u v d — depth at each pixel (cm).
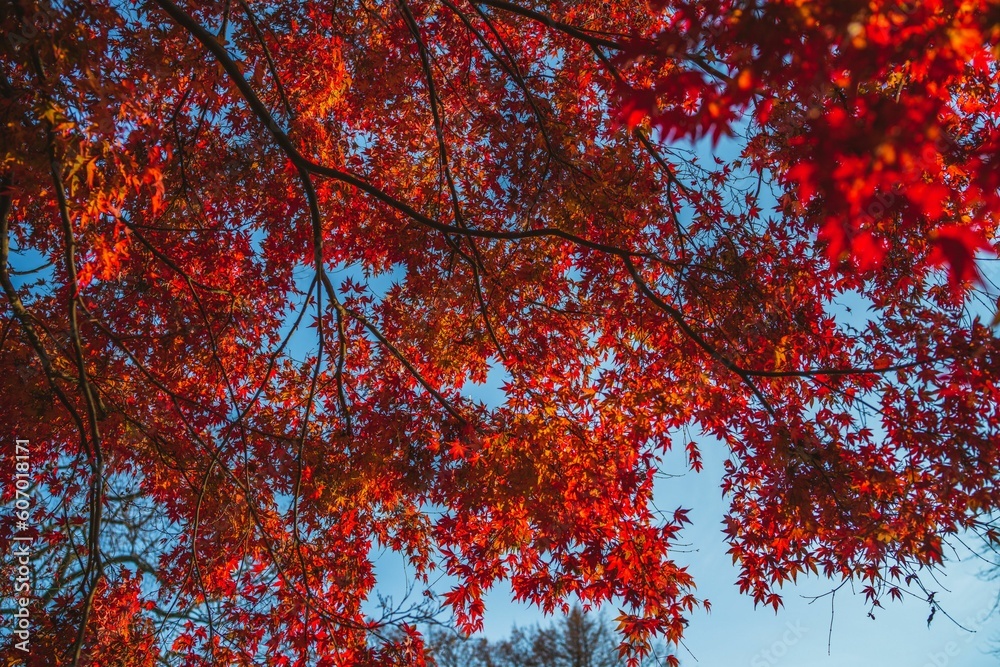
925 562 671
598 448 820
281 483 865
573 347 946
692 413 867
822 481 716
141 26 745
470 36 980
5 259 597
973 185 422
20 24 481
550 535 754
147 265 864
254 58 890
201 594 802
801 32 379
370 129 1046
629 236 909
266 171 913
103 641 739
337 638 771
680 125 416
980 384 653
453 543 847
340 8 954
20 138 488
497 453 757
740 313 798
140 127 582
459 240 940
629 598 777
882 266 742
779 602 762
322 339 688
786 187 791
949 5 369
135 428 784
